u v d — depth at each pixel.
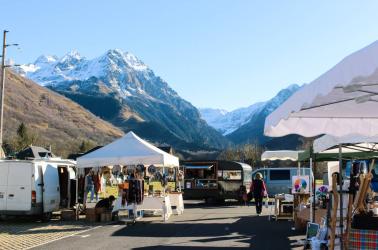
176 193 21.80
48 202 17.86
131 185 17.70
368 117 7.18
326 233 9.57
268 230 15.41
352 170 9.77
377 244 7.80
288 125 7.13
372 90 5.23
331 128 7.36
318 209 13.38
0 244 12.28
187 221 18.41
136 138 18.56
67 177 19.56
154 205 18.44
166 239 13.27
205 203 30.17
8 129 137.88
